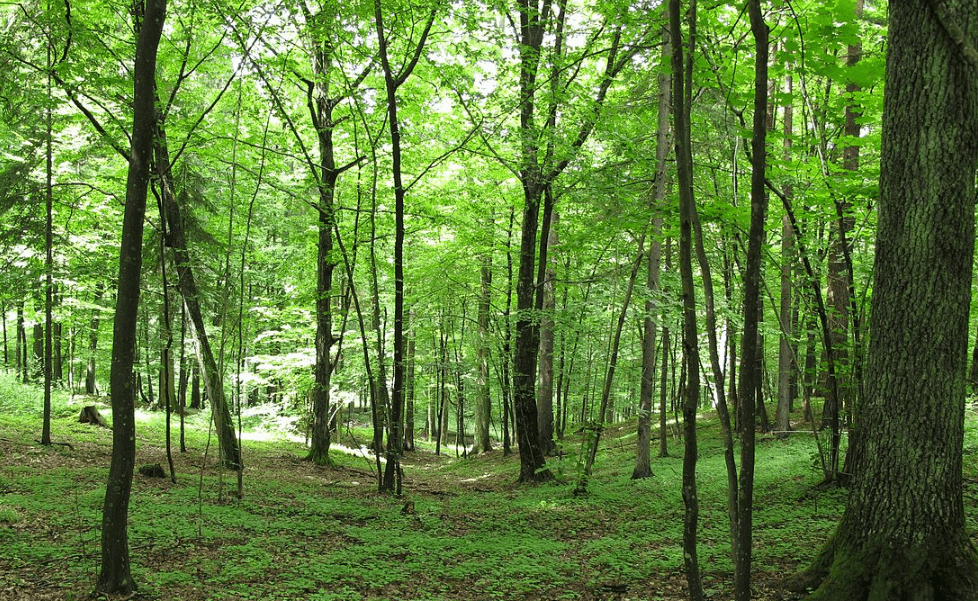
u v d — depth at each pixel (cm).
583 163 1066
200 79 1457
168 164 1079
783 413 1516
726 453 366
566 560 727
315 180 1110
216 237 1551
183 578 588
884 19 1013
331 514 950
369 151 1298
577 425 2795
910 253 447
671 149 1101
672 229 899
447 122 1453
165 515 816
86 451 1262
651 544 771
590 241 1120
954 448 447
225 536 754
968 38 416
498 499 1150
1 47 864
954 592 427
